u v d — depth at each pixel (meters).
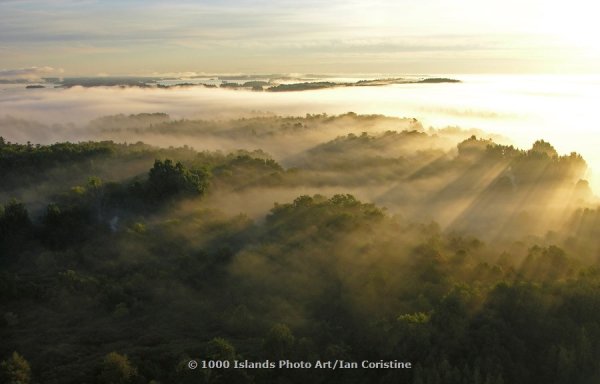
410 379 56.50
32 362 60.03
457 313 60.94
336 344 62.50
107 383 55.38
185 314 71.19
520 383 55.47
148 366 58.28
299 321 68.25
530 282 68.56
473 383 54.44
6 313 69.38
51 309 71.62
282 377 57.31
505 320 61.47
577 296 63.00
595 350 57.44
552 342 58.81
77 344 63.81
